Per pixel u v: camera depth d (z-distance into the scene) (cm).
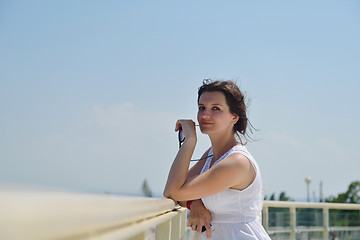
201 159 250
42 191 41
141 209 93
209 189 199
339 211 488
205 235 212
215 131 222
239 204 206
